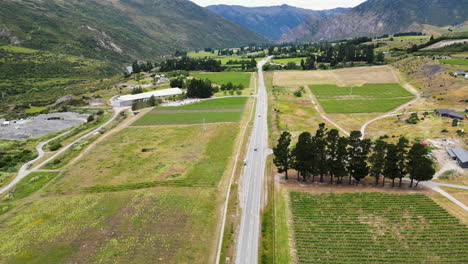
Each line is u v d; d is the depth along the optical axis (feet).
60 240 202.59
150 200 248.32
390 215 220.23
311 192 257.14
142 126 461.37
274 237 201.46
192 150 355.36
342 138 262.88
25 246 197.88
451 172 271.28
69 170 313.73
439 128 376.89
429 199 235.81
